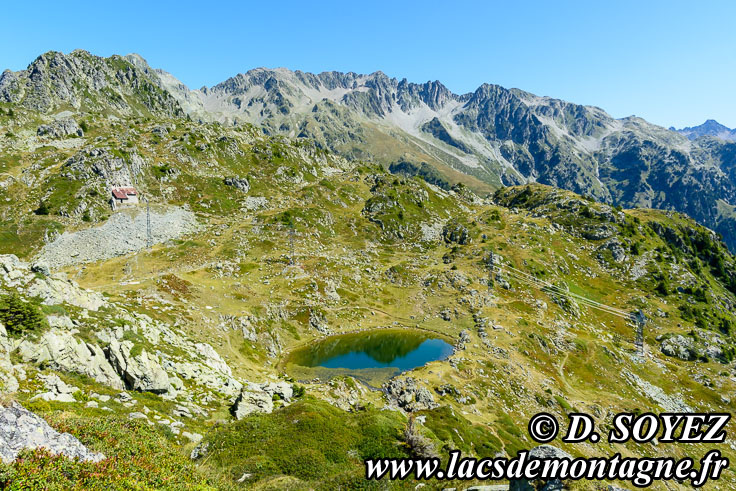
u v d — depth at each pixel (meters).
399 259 189.62
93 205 152.38
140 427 27.97
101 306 58.00
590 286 184.88
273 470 28.84
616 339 144.62
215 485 24.50
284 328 117.31
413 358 110.69
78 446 20.56
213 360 71.00
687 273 193.75
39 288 47.59
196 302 106.25
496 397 91.88
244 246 158.50
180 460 25.25
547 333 132.50
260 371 88.69
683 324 157.12
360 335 125.44
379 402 76.56
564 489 21.73
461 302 147.62
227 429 35.09
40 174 165.12
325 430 34.59
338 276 154.38
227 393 57.34
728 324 165.75
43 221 138.25
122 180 171.88
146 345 52.69
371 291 154.25
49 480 16.73
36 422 19.83
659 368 128.12
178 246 147.50
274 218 186.38
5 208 141.88
